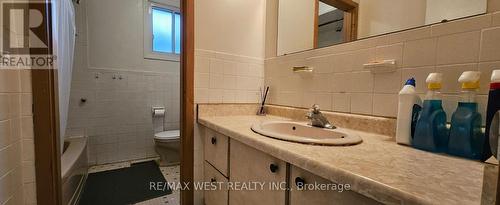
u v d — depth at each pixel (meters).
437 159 0.60
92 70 2.37
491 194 0.31
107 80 2.45
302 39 1.40
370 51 1.02
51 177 1.03
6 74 0.88
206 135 1.38
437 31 0.81
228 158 1.11
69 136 2.27
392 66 0.93
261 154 0.85
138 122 2.66
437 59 0.81
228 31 1.51
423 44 0.84
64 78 1.47
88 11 2.32
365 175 0.47
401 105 0.77
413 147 0.73
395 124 0.90
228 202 1.12
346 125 1.09
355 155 0.63
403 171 0.50
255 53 1.66
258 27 1.67
